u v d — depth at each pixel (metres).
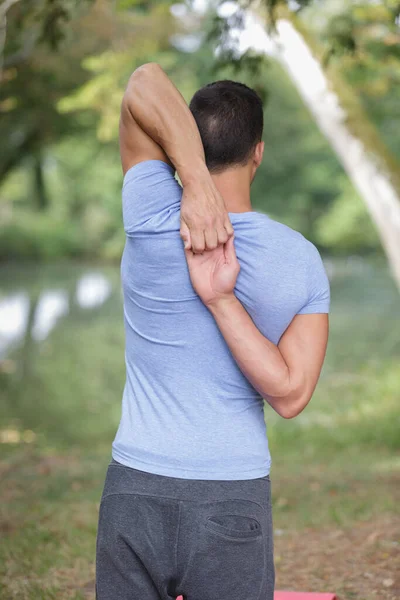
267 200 51.34
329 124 11.27
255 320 2.47
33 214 68.19
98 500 7.70
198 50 25.62
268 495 2.51
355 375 16.83
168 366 2.48
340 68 11.59
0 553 5.85
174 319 2.46
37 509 7.29
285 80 40.50
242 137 2.54
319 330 2.50
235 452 2.44
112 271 55.09
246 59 7.43
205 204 2.42
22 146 23.11
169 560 2.45
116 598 2.50
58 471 9.20
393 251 11.09
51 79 14.90
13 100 14.76
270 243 2.44
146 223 2.48
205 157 2.55
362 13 9.66
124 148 2.64
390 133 20.92
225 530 2.40
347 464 10.05
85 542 6.18
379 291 37.06
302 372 2.44
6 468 9.37
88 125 20.77
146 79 2.56
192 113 2.60
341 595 5.05
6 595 4.97
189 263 2.42
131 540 2.45
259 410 2.54
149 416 2.48
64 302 33.47
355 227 43.88
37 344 22.17
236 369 2.47
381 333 23.45
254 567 2.43
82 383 16.98
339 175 49.31
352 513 7.04
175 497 2.42
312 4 7.57
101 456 10.50
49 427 13.07
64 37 7.46
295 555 5.93
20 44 11.33
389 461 10.22
